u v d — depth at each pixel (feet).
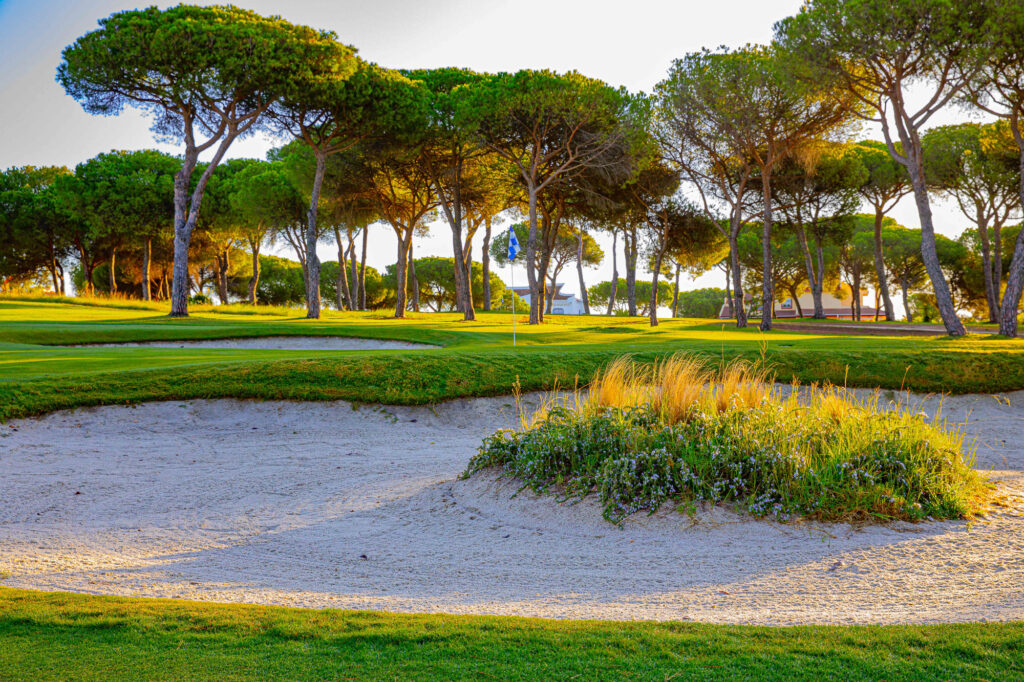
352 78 89.71
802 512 17.88
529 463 21.70
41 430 30.66
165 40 78.69
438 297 212.23
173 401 34.68
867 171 119.75
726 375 26.78
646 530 17.58
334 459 28.63
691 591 13.61
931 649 9.48
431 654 9.46
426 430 34.58
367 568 16.01
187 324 83.51
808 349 47.60
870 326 112.47
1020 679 8.48
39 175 157.99
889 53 61.36
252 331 71.41
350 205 120.57
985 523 17.24
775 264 174.81
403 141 96.07
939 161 112.68
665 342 58.44
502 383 39.17
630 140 87.92
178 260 93.66
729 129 86.63
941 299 66.23
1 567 15.78
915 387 39.96
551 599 13.38
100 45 78.69
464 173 110.73
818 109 83.46
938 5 57.41
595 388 25.93
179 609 11.55
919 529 16.87
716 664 9.05
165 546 18.06
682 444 20.31
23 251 154.20
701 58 85.51
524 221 143.84
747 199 113.50
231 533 19.25
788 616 11.80
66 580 14.82
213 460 28.32
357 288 151.43
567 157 96.63
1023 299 150.92
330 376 38.34
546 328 87.40
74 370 39.32
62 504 22.11
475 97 89.15
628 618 11.92
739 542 16.46
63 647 9.69
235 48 80.84
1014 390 38.93
